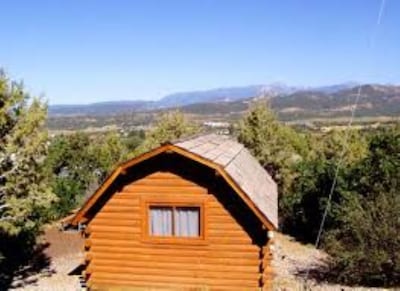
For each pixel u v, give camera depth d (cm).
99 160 3684
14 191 1794
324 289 1775
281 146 3447
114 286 1766
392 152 2586
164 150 1653
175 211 1722
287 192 3209
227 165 1744
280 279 1934
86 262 1781
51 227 2897
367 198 2133
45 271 2048
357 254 1817
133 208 1745
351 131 3688
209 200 1691
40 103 1833
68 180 3197
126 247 1756
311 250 2536
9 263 2162
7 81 1767
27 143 1789
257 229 1664
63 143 3534
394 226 1812
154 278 1739
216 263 1695
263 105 3506
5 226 1769
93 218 1777
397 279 1836
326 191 2709
